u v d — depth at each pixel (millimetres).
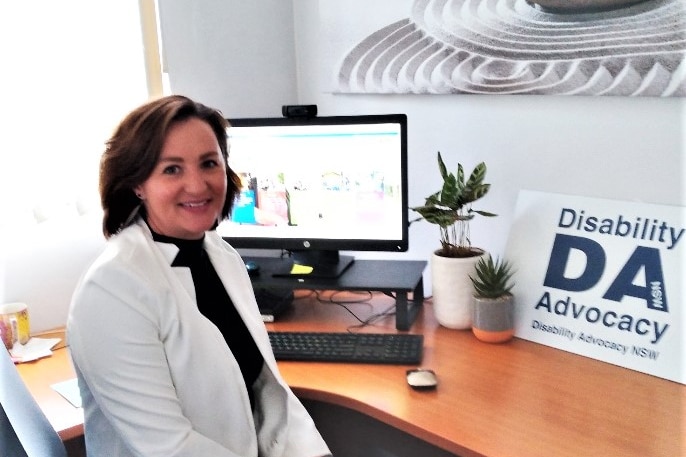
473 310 1696
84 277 1216
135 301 1195
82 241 1988
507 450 1213
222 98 2184
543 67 1685
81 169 1918
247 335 1479
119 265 1210
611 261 1578
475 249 1792
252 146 1920
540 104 1740
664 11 1467
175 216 1289
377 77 2041
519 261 1731
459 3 1808
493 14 1748
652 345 1485
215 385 1286
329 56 2148
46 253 1937
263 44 2242
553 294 1656
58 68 1846
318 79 2256
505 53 1746
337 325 1842
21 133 1809
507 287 1719
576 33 1611
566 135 1706
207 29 2119
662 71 1492
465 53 1824
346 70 2113
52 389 1580
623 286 1550
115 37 1936
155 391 1189
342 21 2086
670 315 1472
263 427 1477
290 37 2301
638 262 1536
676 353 1452
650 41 1499
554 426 1288
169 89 2076
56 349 1812
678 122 1512
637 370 1500
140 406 1179
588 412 1334
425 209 1727
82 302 1188
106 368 1177
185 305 1271
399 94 2031
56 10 1825
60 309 1981
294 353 1647
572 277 1633
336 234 1904
